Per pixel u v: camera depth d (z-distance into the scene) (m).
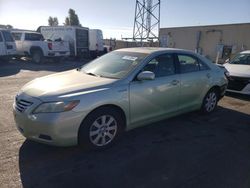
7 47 13.98
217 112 6.29
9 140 4.18
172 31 28.95
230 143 4.44
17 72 12.23
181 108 5.17
